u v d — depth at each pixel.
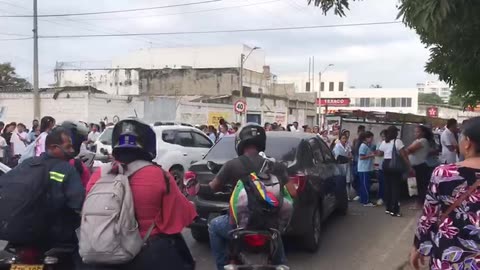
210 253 7.52
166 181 3.38
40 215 3.54
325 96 103.75
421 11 3.90
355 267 6.85
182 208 3.50
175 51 69.94
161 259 3.29
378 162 12.03
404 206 11.98
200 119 36.31
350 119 15.45
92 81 53.72
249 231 4.11
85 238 3.05
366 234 8.87
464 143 3.24
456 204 3.09
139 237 3.17
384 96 99.56
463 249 3.05
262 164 4.58
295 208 6.92
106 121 32.47
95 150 13.61
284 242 8.05
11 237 3.51
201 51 68.88
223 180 4.62
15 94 34.41
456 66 5.81
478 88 6.68
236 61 67.56
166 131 13.61
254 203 4.13
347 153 13.11
